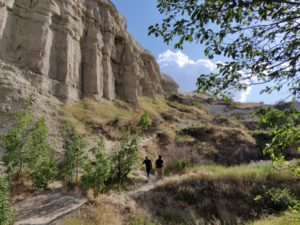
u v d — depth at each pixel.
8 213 9.53
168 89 68.94
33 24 27.78
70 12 32.59
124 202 13.53
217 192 15.31
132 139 18.52
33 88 25.25
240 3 3.73
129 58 44.00
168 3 4.27
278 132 3.88
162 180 17.17
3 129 20.14
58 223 10.26
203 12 4.04
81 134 23.62
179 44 4.37
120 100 39.34
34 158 14.91
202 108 60.34
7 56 25.44
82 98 32.22
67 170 15.21
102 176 14.43
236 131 31.72
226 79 4.61
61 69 29.67
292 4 3.76
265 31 4.20
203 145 28.80
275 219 10.15
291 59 4.17
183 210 14.41
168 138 30.34
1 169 15.53
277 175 15.63
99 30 39.28
